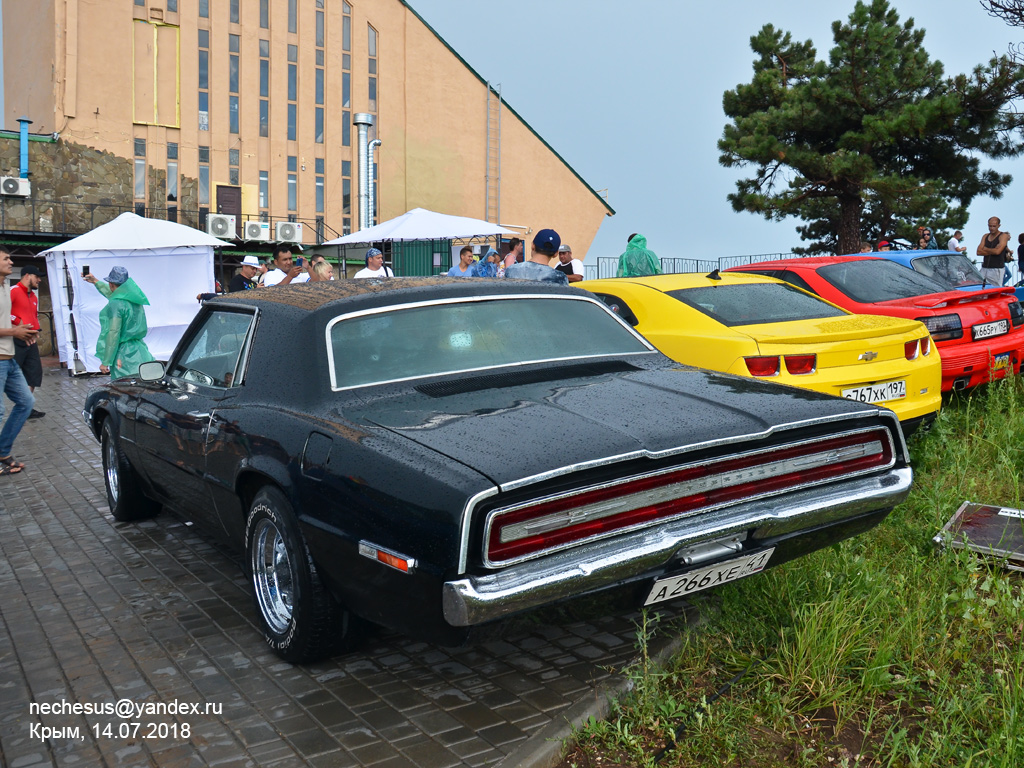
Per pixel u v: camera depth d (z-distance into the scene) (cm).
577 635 350
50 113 2647
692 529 266
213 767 262
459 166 3506
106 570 459
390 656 339
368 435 289
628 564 253
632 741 259
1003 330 647
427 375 337
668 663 313
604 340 389
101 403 549
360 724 286
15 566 472
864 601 332
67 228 2488
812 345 486
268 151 3061
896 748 243
